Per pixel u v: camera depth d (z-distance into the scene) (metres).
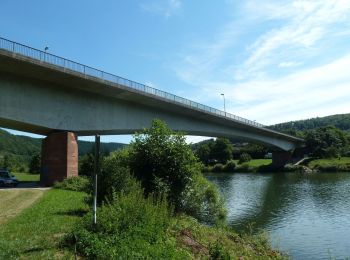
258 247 19.34
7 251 10.65
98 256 10.56
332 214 36.91
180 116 61.06
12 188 35.72
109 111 47.09
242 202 45.75
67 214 18.05
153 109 54.88
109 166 19.39
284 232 29.06
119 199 15.13
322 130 131.25
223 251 14.07
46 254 10.57
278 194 53.66
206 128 68.50
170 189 22.00
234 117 73.31
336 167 102.25
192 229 17.30
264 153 140.12
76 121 42.53
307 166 109.50
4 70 35.25
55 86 40.34
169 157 22.42
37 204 22.05
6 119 36.12
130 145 24.06
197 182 23.84
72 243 11.80
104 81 41.47
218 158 131.12
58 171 39.81
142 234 12.55
